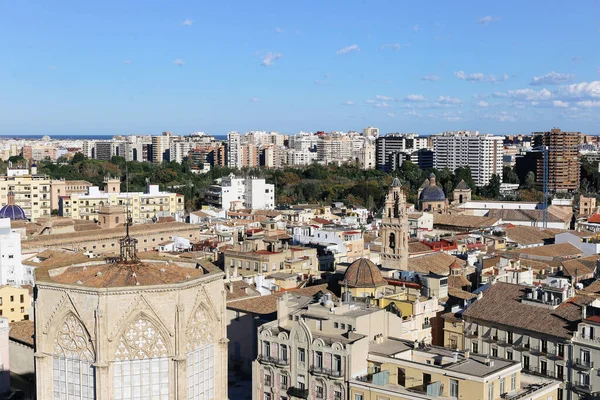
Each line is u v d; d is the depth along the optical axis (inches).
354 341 4968.0
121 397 3393.2
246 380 6491.1
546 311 5831.7
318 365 5118.1
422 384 4692.4
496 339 5930.1
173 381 3454.7
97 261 4001.0
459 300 6776.6
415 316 6136.8
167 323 3420.3
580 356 5398.6
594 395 5290.4
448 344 6235.2
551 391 4805.6
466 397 4458.7
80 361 3420.3
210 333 3659.0
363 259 6909.5
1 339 6053.2
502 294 6215.6
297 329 5231.3
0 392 6018.7
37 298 3503.9
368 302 6107.3
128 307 3363.7
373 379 4771.2
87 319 3371.1
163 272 3686.0
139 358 3403.1
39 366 3481.8
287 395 5290.4
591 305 5684.1
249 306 6707.7
